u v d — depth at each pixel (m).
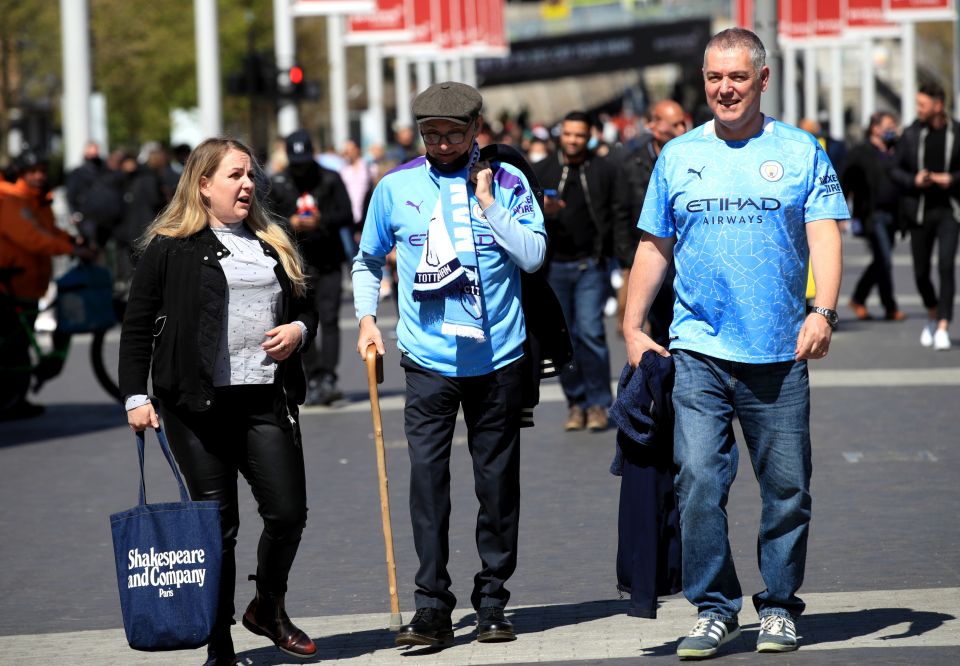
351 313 58.47
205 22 73.19
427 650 16.83
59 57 121.75
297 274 16.30
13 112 129.75
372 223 17.58
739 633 16.64
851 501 23.52
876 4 101.69
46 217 37.06
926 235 41.44
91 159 64.56
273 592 16.61
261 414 16.08
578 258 30.66
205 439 16.05
